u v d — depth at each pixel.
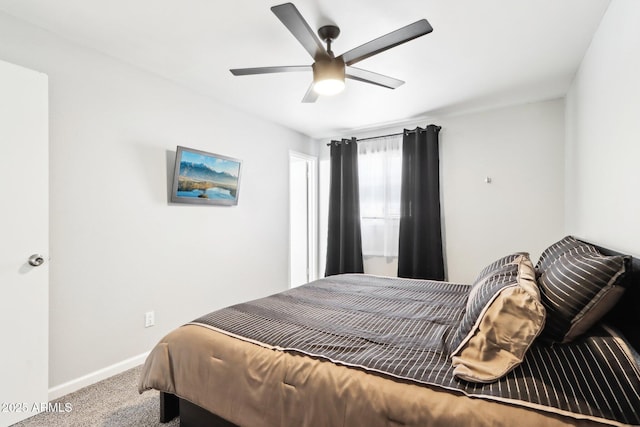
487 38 1.99
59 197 1.94
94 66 2.11
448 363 1.13
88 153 2.08
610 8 1.65
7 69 1.67
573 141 2.62
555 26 1.86
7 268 1.66
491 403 0.90
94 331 2.10
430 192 3.52
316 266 4.63
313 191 4.58
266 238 3.66
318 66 1.78
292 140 4.10
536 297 1.07
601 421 0.79
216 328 1.52
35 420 1.70
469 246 3.45
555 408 0.84
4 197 1.65
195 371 1.41
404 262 3.71
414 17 1.78
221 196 3.01
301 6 1.67
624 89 1.47
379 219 4.02
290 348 1.29
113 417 1.72
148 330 2.43
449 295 2.12
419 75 2.53
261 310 1.78
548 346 1.07
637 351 0.95
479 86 2.74
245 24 1.84
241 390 1.26
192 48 2.11
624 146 1.48
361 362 1.15
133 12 1.73
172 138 2.61
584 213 2.24
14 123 1.69
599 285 1.02
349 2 1.65
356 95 2.94
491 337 1.05
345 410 1.04
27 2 1.64
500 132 3.30
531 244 3.16
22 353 1.70
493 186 3.33
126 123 2.29
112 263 2.21
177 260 2.66
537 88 2.79
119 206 2.25
